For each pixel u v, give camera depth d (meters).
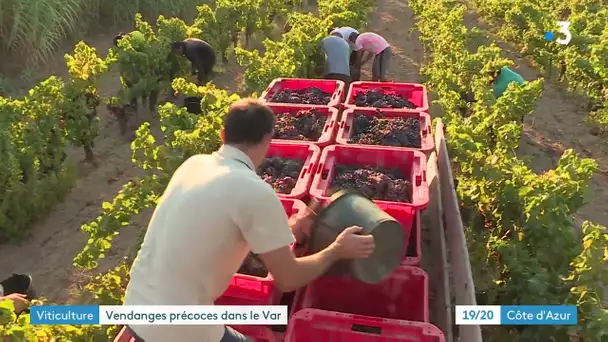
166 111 6.39
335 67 9.04
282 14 14.07
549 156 8.57
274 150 5.30
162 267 2.78
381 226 3.52
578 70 10.12
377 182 4.77
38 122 6.79
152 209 6.97
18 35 10.62
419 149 5.17
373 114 6.20
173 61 9.72
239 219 2.69
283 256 2.79
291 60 8.75
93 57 7.99
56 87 7.18
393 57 13.15
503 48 13.63
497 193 5.55
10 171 6.18
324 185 4.62
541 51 11.66
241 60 8.62
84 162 8.02
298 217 3.98
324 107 6.21
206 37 11.05
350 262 3.58
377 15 17.36
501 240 5.21
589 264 4.29
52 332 4.09
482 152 6.20
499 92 8.57
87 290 5.51
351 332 3.49
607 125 9.22
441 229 5.71
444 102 8.38
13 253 6.27
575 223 6.80
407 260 4.17
